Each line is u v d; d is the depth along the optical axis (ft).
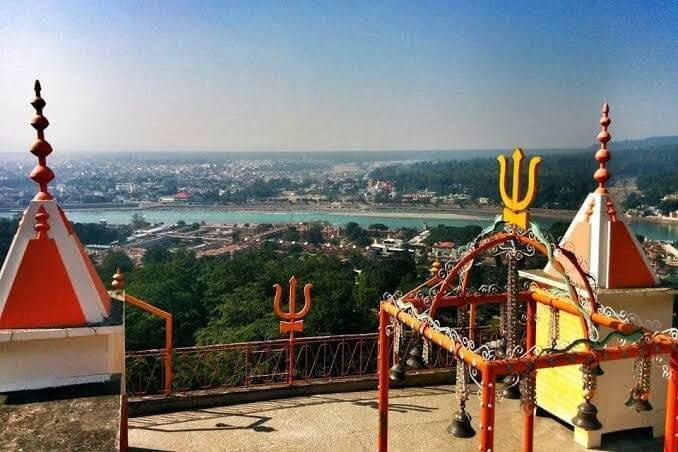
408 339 23.72
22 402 12.30
